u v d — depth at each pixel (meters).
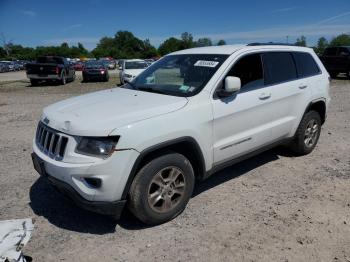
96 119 3.40
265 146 4.91
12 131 7.81
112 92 4.52
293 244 3.38
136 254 3.28
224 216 3.93
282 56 5.15
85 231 3.67
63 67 21.77
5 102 12.95
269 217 3.88
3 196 4.45
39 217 3.95
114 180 3.29
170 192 3.74
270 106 4.76
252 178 4.96
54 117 3.68
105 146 3.26
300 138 5.57
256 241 3.44
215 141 4.08
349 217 3.86
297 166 5.41
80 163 3.28
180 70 4.50
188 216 3.94
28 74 20.83
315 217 3.87
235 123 4.27
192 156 3.98
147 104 3.73
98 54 121.75
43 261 3.19
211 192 4.54
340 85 17.11
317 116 5.82
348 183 4.77
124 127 3.30
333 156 5.88
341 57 19.97
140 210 3.54
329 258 3.18
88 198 3.32
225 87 3.99
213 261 3.16
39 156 3.68
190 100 3.86
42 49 114.69
